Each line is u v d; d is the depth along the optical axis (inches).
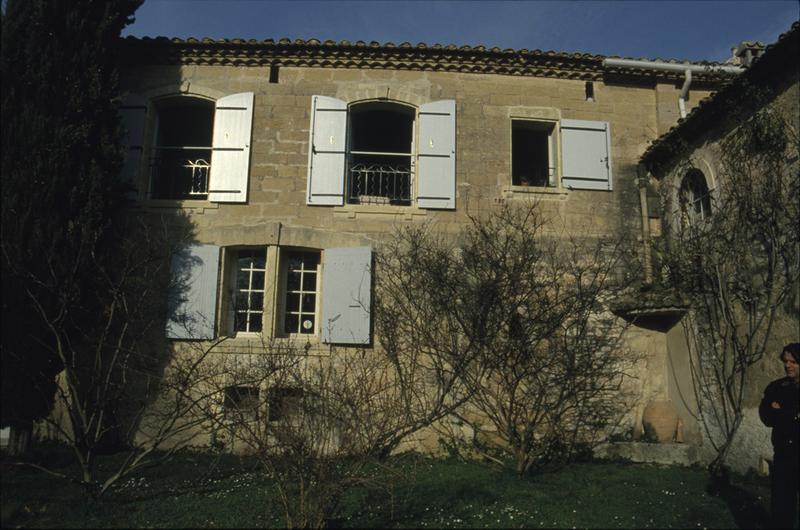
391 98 397.7
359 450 222.2
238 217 379.2
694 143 360.5
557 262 376.8
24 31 312.5
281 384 247.9
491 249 354.9
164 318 358.9
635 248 390.9
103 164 333.1
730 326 315.3
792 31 270.1
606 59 403.5
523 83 408.5
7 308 280.7
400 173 410.0
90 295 318.7
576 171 399.2
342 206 381.4
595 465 327.6
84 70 327.6
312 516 203.9
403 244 375.6
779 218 286.8
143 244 362.0
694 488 275.0
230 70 398.3
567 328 341.1
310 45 389.4
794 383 196.4
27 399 294.8
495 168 394.6
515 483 278.8
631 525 221.5
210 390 339.6
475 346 341.7
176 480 282.7
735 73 387.2
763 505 243.3
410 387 340.5
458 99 402.3
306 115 393.1
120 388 307.1
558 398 335.0
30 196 296.7
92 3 335.3
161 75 396.8
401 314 358.0
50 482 271.6
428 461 335.9
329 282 366.9
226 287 374.9
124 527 216.1
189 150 429.1
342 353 357.4
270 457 208.1
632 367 374.6
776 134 287.7
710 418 336.2
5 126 300.0
